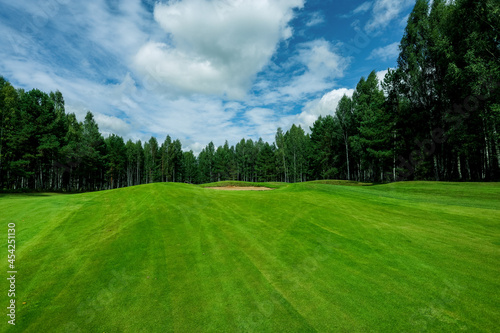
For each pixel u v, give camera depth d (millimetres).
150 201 11789
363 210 10664
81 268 5461
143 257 6059
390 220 9078
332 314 3736
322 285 4637
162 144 77875
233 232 7957
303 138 72625
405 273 4996
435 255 5859
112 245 6797
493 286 4398
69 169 46562
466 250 6129
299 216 9789
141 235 7602
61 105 49219
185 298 4289
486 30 19906
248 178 90688
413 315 3627
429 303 3926
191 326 3549
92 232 7824
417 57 27891
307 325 3492
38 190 36750
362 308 3859
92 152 50656
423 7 27625
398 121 30891
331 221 9039
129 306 4066
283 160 72062
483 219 9000
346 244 6754
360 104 41812
